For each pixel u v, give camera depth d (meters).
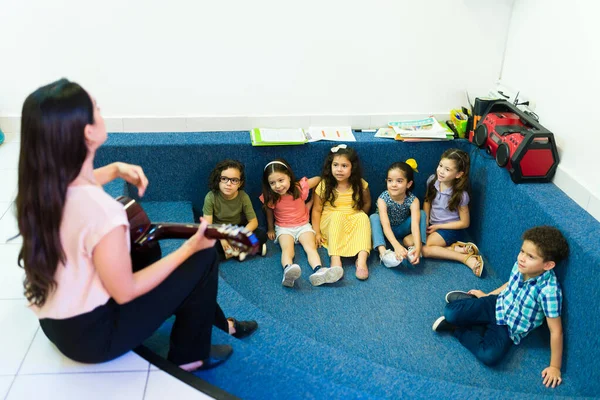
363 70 3.22
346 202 3.15
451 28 3.16
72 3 2.91
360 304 2.72
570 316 2.29
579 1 2.56
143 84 3.13
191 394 1.66
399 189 3.02
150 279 1.55
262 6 3.01
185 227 1.77
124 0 2.93
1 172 2.91
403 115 3.36
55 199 1.40
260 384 1.87
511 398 2.06
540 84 2.90
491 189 2.98
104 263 1.44
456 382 2.30
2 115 3.17
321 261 3.02
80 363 1.74
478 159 3.12
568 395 2.23
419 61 3.23
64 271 1.48
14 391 1.64
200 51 3.09
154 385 1.68
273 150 3.15
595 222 2.40
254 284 2.82
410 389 2.10
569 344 2.29
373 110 3.34
